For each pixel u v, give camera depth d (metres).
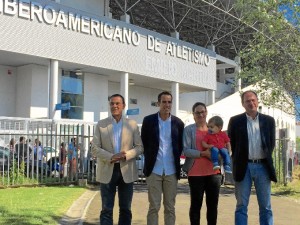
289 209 10.64
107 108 36.66
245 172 5.90
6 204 9.49
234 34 50.69
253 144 5.90
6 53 26.66
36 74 31.09
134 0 40.88
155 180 6.08
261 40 16.30
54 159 15.52
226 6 44.16
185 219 8.80
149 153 6.11
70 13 29.44
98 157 6.08
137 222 8.41
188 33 52.62
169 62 38.03
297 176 20.47
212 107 36.78
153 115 6.23
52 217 8.12
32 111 30.81
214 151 6.34
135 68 34.53
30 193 12.14
